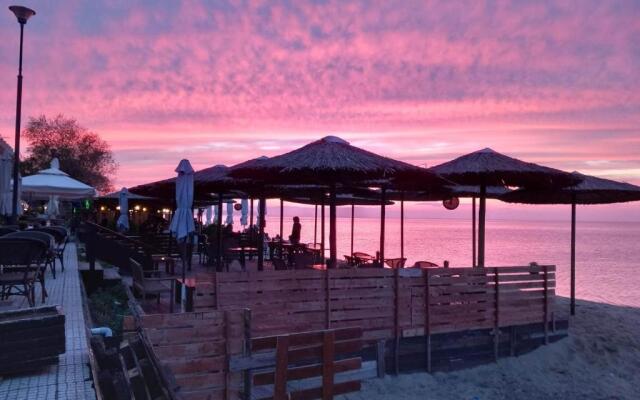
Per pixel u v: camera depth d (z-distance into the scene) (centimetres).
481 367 1113
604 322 1457
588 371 1159
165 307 1032
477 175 1134
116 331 689
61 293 884
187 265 1692
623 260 4619
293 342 650
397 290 1002
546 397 1020
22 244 712
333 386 673
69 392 438
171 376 520
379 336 979
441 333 1066
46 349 486
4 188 1171
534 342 1214
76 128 5322
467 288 1091
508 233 13788
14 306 745
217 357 677
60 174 2061
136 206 2745
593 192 1433
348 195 1783
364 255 1742
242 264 1588
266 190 1523
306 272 916
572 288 1509
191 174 1133
